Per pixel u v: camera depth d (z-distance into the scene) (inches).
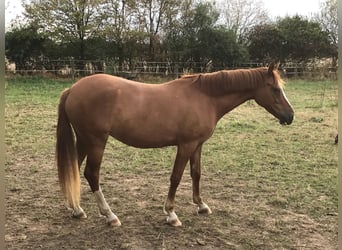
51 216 159.8
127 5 793.6
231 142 296.0
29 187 194.9
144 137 146.6
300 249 136.7
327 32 916.0
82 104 141.3
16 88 599.8
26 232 144.6
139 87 148.1
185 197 185.3
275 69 156.7
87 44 789.9
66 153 147.5
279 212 169.0
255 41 916.0
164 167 231.9
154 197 183.3
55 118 379.6
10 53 759.7
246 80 155.9
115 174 217.6
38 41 768.9
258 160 249.1
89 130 143.0
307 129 348.2
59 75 762.2
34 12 765.3
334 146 288.2
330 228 153.7
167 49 826.8
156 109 145.3
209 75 155.0
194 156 161.3
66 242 137.0
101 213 151.9
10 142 285.0
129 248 132.8
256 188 198.7
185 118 147.3
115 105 141.7
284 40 903.7
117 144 282.4
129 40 791.7
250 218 162.1
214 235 145.3
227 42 839.7
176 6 824.3
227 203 178.5
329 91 614.5
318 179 212.8
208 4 851.4
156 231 147.4
